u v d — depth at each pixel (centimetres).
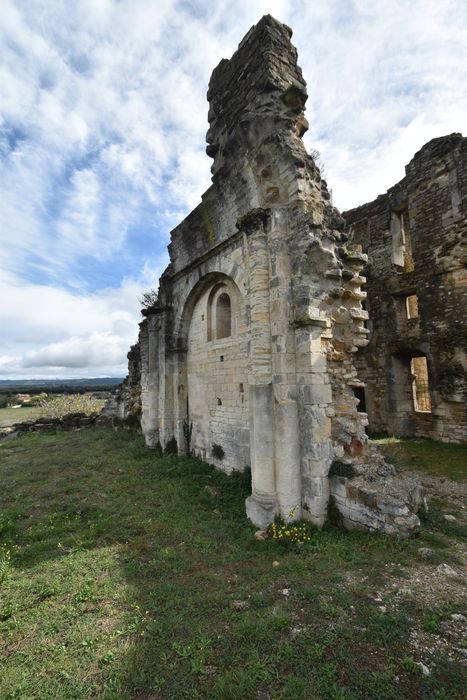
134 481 930
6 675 323
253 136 726
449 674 298
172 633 369
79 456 1243
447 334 1395
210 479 923
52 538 614
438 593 414
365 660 318
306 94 717
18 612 415
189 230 1104
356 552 522
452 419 1375
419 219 1518
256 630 362
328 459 636
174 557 535
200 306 1138
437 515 655
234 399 933
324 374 651
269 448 652
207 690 299
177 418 1195
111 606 420
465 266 1356
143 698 295
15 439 1750
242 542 585
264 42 729
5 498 824
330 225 733
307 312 633
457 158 1403
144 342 1642
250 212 701
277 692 292
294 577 467
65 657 344
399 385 1593
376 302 1670
